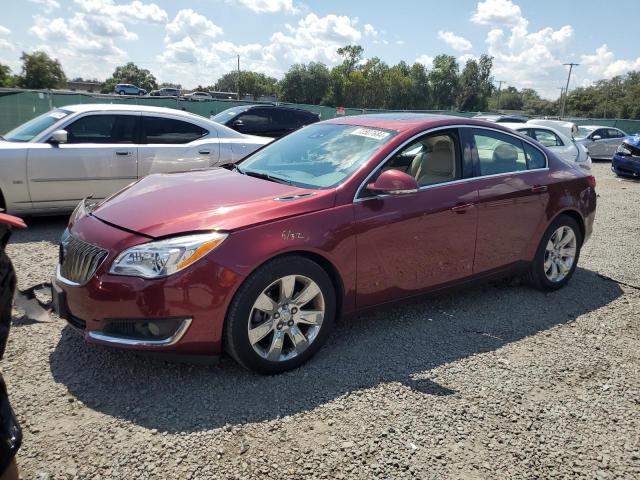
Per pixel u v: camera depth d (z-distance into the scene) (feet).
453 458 8.68
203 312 9.87
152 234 9.98
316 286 11.09
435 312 14.64
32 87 210.38
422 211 12.71
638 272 19.13
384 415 9.70
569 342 13.17
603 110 324.80
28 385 10.16
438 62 290.97
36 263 17.46
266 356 10.67
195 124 25.02
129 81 353.92
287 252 10.66
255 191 11.80
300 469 8.21
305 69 250.98
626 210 31.91
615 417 10.06
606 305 15.76
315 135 14.76
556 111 373.81
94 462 8.17
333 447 8.75
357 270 11.78
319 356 11.78
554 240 16.38
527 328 13.88
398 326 13.60
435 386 10.78
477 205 13.87
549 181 15.78
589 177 17.30
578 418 9.98
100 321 9.95
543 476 8.38
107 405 9.64
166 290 9.64
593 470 8.59
